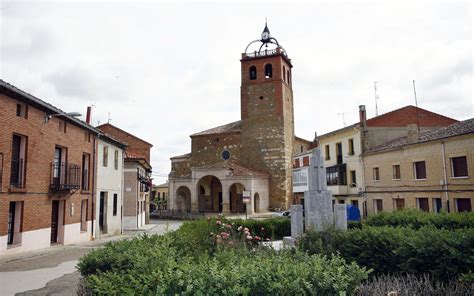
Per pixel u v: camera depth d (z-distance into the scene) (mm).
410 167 27500
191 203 49188
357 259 7832
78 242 21828
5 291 9336
